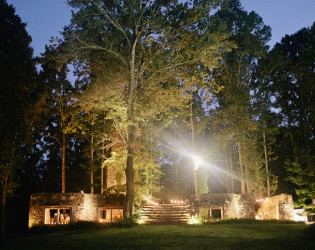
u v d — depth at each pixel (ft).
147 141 108.58
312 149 112.78
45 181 131.64
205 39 84.33
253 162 103.35
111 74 83.25
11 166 82.89
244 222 76.64
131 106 82.69
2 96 74.08
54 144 121.49
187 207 86.99
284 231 60.90
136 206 85.97
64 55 83.20
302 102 115.03
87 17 81.25
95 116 98.12
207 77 88.48
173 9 83.46
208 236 54.19
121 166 90.17
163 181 151.23
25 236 71.87
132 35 85.81
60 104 99.25
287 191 126.72
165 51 85.71
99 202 92.07
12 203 125.29
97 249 44.68
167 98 85.35
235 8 109.40
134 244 48.01
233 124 105.60
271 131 106.73
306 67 112.78
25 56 100.37
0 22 103.55
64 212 96.48
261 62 112.68
